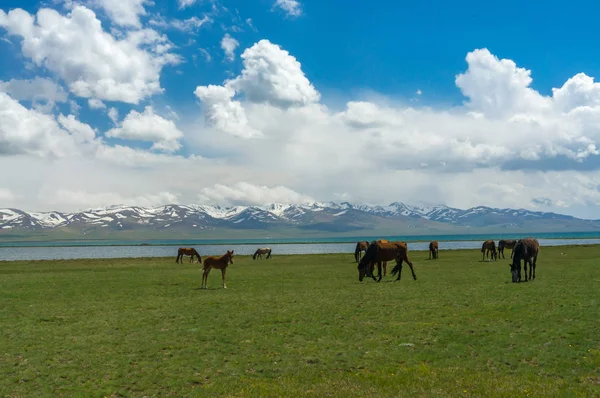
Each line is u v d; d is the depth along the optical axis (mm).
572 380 13102
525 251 35281
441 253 87062
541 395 11828
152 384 13703
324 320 21844
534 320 20344
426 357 15688
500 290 30391
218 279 44250
